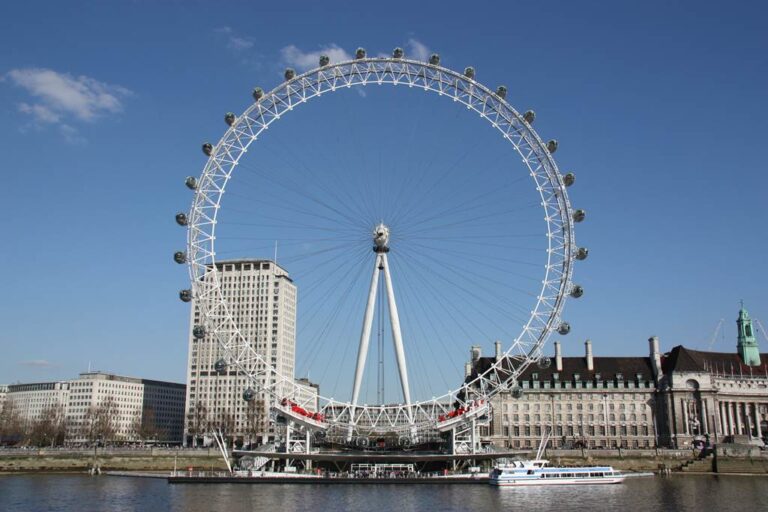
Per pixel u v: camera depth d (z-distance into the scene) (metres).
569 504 111.44
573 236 139.75
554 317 138.88
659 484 147.50
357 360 142.25
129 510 105.62
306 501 114.50
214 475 149.38
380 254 142.75
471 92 139.12
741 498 120.62
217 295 137.75
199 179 135.38
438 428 144.00
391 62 137.88
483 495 123.88
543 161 140.75
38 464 190.50
